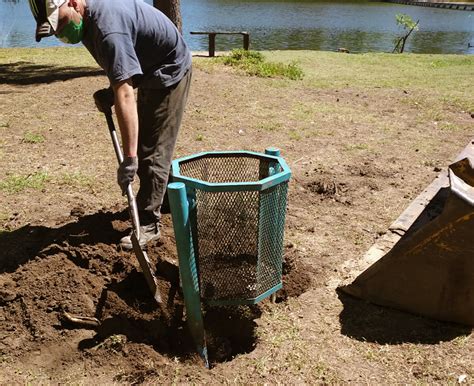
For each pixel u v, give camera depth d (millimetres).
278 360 3002
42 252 3672
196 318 3080
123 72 3016
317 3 61844
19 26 29562
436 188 4762
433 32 37344
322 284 3727
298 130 7477
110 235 3891
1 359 2988
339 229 4539
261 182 2854
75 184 5371
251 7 54531
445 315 3281
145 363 3010
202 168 3373
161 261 3598
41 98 8992
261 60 12789
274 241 3145
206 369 2994
